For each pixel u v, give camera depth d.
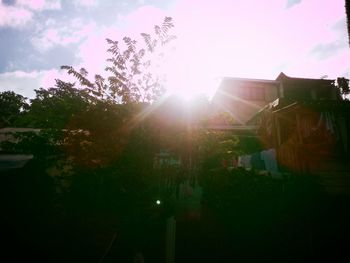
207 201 8.24
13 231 5.60
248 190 7.77
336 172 9.02
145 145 4.82
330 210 7.35
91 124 4.88
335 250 5.43
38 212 6.16
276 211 7.56
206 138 5.15
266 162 10.83
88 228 5.68
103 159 4.88
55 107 5.06
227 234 6.84
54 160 5.24
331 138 9.37
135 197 4.95
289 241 6.04
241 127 12.02
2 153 7.71
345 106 8.88
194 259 5.66
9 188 5.75
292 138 10.12
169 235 4.59
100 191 5.20
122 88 5.17
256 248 5.96
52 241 5.66
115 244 4.99
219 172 7.66
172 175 5.08
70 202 5.43
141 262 4.68
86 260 5.03
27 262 5.05
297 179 8.26
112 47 5.23
